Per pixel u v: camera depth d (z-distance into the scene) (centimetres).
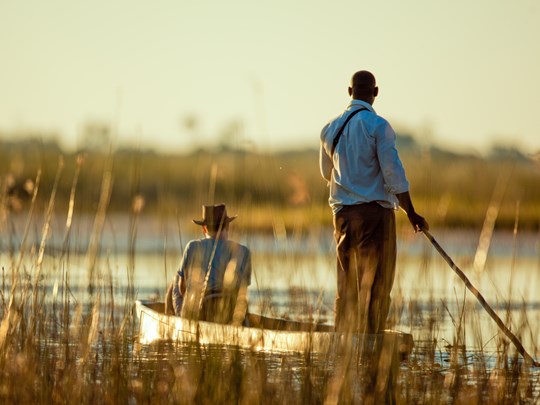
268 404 2372
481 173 6456
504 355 2747
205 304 3153
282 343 3005
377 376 2594
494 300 4241
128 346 2745
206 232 3334
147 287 4644
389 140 3012
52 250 3275
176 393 2400
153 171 7781
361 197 3028
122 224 7756
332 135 3111
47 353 2616
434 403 2439
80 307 2789
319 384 2498
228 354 2673
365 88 3122
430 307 3070
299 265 3800
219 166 3728
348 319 2752
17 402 2384
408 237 3731
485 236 3152
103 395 2411
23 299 2775
